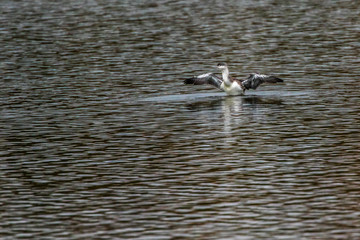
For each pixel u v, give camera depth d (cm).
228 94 3675
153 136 2936
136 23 5981
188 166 2533
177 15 6338
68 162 2612
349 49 4738
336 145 2739
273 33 5394
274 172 2444
